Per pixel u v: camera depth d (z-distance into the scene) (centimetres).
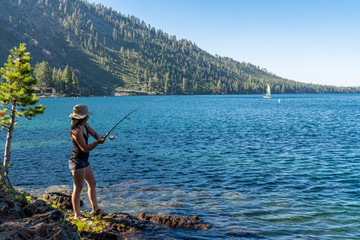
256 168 1496
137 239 623
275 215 827
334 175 1324
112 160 1759
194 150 2105
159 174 1398
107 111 8000
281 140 2591
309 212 853
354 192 1061
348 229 724
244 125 4116
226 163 1638
